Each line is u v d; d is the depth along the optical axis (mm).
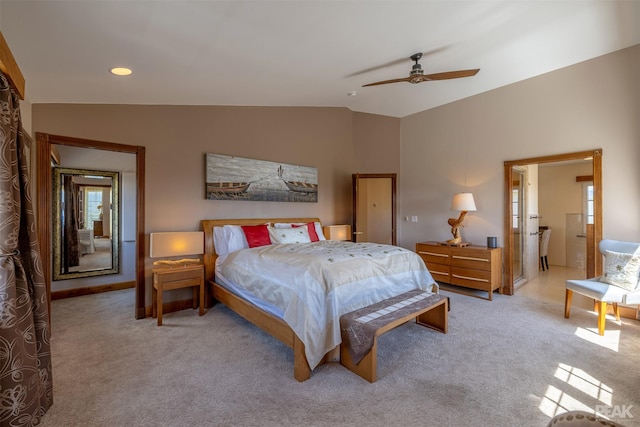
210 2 1827
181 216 3820
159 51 2334
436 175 5258
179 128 3832
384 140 5773
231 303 3256
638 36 3174
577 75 3754
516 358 2471
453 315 3514
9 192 1519
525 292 4512
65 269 4344
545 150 4035
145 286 3508
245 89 3615
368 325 2207
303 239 4207
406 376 2211
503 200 4457
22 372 1539
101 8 1719
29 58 2234
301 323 2230
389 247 3502
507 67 3797
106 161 4738
